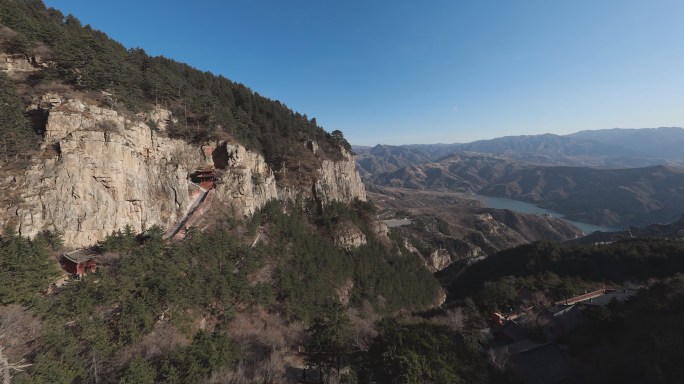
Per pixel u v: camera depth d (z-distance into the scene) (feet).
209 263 217.56
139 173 233.96
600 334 154.71
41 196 180.55
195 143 312.29
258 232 295.28
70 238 186.19
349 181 500.74
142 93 290.76
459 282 415.85
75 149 197.26
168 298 159.53
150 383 107.45
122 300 154.71
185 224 249.55
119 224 212.84
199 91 371.97
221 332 142.92
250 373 135.44
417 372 104.22
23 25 233.35
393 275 361.30
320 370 145.48
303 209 383.65
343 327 150.30
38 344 114.21
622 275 266.98
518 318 195.31
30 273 146.10
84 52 237.45
